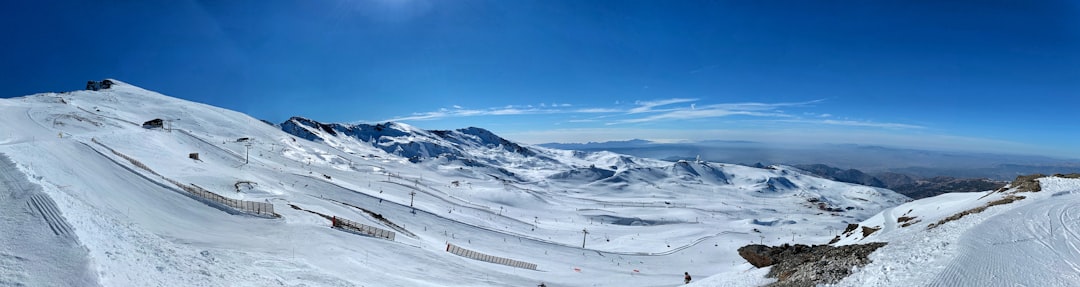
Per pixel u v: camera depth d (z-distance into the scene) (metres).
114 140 95.50
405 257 41.06
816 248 30.61
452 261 44.28
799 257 26.56
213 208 44.78
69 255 17.06
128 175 48.31
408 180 186.12
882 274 18.59
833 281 19.41
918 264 19.06
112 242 20.36
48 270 15.75
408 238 56.66
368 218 70.12
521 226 118.88
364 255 37.81
